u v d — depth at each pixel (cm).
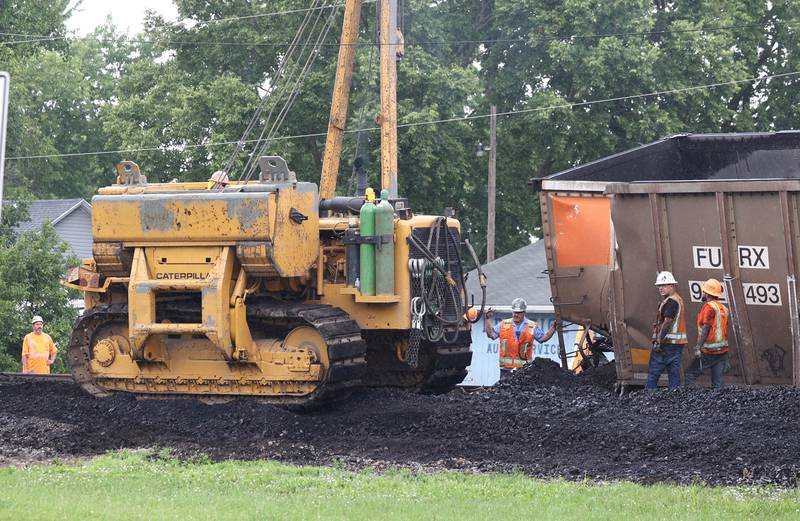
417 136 7062
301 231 2831
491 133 7500
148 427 2662
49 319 6175
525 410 2597
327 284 2933
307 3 7438
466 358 3180
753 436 2247
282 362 2788
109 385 3009
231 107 7112
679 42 7744
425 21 7781
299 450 2355
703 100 7781
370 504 1788
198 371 2891
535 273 6228
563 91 8056
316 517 1681
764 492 1848
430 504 1789
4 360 5862
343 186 7206
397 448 2369
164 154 7625
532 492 1886
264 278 2892
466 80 7394
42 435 2538
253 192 2770
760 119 8462
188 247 2816
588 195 3225
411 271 2859
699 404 2506
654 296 2888
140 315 2836
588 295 3253
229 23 7662
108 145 8100
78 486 1956
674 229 2833
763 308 2766
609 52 7494
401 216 2969
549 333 3322
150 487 1950
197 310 2867
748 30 8306
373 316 2883
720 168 3441
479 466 2164
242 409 2723
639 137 7662
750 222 2739
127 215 2856
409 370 3177
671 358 2806
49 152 10156
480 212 8544
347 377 2747
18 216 7038
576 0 7625
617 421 2444
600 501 1794
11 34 7212
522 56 8112
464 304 3102
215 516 1684
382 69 4969
